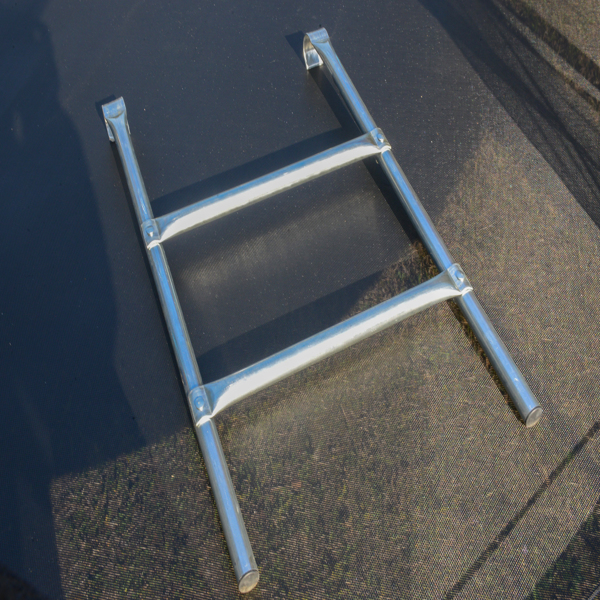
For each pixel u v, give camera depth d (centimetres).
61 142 96
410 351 76
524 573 62
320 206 88
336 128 96
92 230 88
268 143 95
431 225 79
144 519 67
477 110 95
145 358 77
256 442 71
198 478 69
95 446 72
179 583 63
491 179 88
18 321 81
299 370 70
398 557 63
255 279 83
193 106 99
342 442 70
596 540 63
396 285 81
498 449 69
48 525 67
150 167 93
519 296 79
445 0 107
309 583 63
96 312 81
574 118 94
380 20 106
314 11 108
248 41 105
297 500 67
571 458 68
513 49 101
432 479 67
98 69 103
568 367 74
